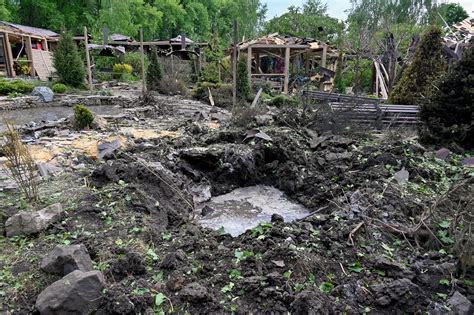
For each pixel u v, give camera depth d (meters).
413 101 9.10
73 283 2.53
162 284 2.81
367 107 8.15
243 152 6.43
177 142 6.87
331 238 3.54
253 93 14.44
